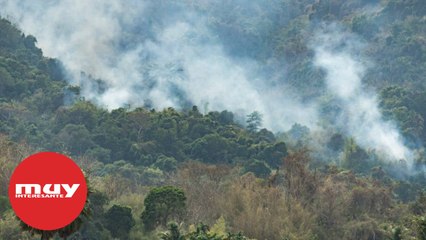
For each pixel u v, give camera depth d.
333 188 138.88
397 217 140.88
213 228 113.44
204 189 139.50
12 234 98.81
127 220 115.25
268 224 123.00
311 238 122.69
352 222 133.25
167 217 118.44
